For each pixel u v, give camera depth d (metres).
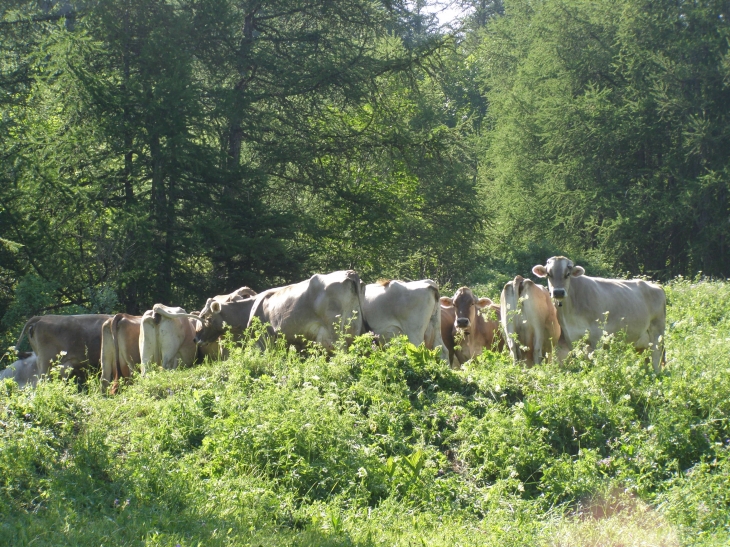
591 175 37.19
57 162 22.98
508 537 6.70
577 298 12.37
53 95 24.14
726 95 34.59
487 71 51.06
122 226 23.19
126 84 23.75
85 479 7.43
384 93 30.84
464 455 8.45
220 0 25.61
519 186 40.75
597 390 9.36
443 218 32.66
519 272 31.75
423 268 38.00
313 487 7.69
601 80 39.88
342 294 12.84
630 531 6.78
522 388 9.70
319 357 10.73
